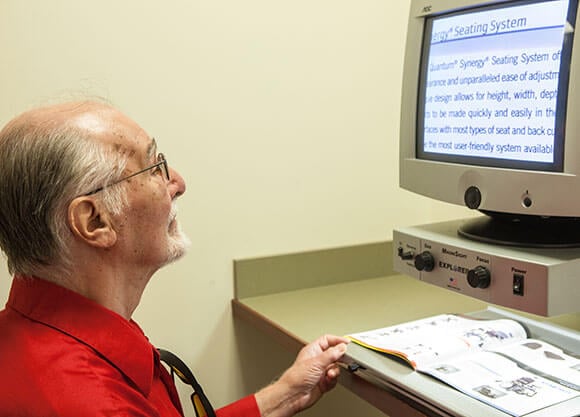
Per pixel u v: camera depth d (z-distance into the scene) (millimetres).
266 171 1720
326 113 1779
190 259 1655
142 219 957
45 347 859
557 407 896
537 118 1007
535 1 1006
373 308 1589
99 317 914
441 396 947
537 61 1003
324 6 1732
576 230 1089
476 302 1614
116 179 917
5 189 878
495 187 1059
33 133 883
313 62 1740
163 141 1590
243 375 1760
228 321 1723
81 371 842
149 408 897
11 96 1447
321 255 1808
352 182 1847
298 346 1378
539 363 1047
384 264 1903
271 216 1743
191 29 1586
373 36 1813
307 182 1780
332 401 1888
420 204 1969
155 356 1037
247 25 1646
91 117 928
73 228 889
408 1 1850
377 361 1100
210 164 1648
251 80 1668
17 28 1435
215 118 1639
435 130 1207
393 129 1887
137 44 1538
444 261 1103
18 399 809
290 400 1201
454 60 1154
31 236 886
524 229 1106
